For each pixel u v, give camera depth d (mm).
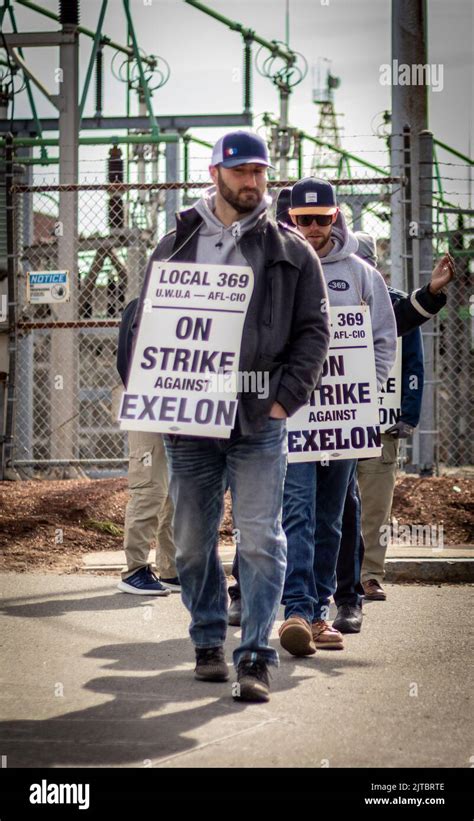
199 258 7207
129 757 5930
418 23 16906
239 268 7125
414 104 16938
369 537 10992
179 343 7121
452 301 25938
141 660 8250
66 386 17828
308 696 7242
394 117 16984
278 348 7113
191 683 7555
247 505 7102
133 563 11008
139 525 10969
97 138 23016
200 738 6273
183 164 28344
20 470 17656
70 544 13328
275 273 7148
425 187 16812
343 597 9430
